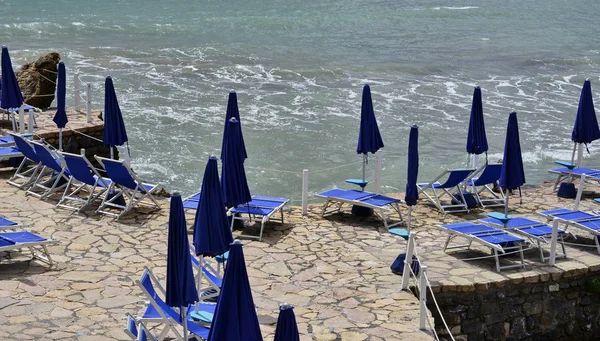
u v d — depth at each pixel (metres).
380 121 24.56
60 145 15.87
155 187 13.84
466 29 44.12
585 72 33.16
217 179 8.91
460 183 14.58
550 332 11.34
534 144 22.70
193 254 10.70
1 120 18.69
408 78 31.17
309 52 35.94
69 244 11.88
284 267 11.37
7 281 10.41
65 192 13.62
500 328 10.98
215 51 35.25
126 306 9.81
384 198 13.50
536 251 12.14
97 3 48.34
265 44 37.66
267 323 9.52
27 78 21.05
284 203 13.15
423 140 22.81
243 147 12.75
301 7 49.78
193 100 26.19
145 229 12.72
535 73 32.81
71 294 10.10
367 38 40.22
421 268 9.45
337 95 27.78
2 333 8.87
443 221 13.73
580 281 11.41
